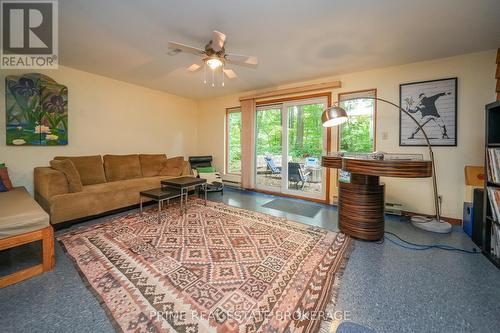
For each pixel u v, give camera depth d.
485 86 2.54
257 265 1.75
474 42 2.36
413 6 1.78
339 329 1.15
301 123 4.01
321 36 2.28
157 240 2.18
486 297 1.39
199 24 2.07
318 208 3.40
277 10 1.85
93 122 3.56
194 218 2.85
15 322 1.17
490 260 1.81
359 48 2.54
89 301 1.33
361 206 2.20
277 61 2.94
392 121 3.07
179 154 5.09
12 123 2.77
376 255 1.92
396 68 3.04
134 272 1.63
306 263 1.78
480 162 2.58
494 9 1.79
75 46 2.55
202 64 2.51
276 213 3.13
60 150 3.21
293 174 4.15
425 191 2.90
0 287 1.44
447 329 1.15
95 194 2.73
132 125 4.13
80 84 3.38
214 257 1.87
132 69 3.31
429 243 2.17
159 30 2.19
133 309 1.27
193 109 5.43
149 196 2.78
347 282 1.54
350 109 3.43
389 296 1.40
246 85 4.16
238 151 5.00
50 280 1.53
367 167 1.93
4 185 2.51
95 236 2.25
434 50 2.56
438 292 1.44
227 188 4.99
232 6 1.80
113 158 3.65
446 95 2.73
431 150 2.60
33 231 1.59
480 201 2.09
